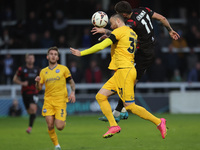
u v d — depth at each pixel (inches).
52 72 1043.9
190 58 2314.2
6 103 2164.1
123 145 1071.6
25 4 2667.3
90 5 2541.8
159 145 1064.8
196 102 2209.6
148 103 2219.5
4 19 2480.3
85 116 2103.8
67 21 2442.2
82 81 2279.8
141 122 1769.2
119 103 948.0
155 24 2050.9
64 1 2532.0
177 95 2210.9
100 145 1077.8
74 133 1366.9
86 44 2325.3
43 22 2361.0
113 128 880.9
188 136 1259.8
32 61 1512.1
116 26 895.1
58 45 2288.4
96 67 2218.3
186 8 2773.1
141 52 945.5
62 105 1036.5
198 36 2413.9
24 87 1486.2
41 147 1062.4
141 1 2711.6
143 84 2255.2
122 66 873.5
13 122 1814.7
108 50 2255.2
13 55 2241.6
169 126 1556.3
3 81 2240.4
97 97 901.2
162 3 2775.6
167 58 2285.9
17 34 2316.7
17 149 1027.3
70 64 2240.4
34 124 1723.7
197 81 2288.4
